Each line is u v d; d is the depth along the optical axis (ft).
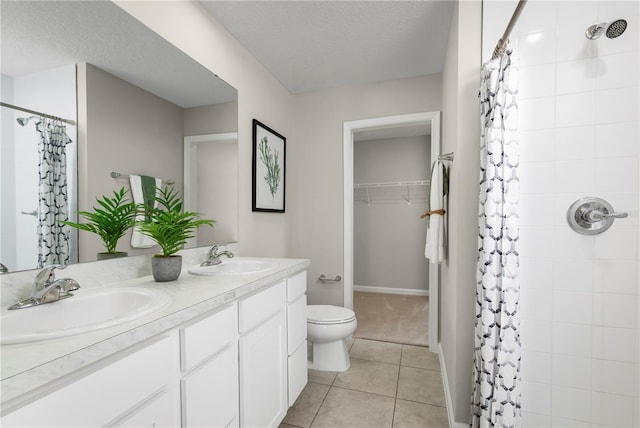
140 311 2.61
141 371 2.43
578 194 4.42
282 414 4.98
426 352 8.16
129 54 4.19
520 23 4.60
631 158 4.26
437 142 8.17
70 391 1.92
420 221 13.97
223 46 6.18
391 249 14.38
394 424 5.30
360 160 14.74
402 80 8.52
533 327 4.58
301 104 9.50
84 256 3.60
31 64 3.11
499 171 4.16
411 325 10.13
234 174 6.49
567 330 4.47
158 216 4.64
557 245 4.50
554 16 4.48
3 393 1.56
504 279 4.11
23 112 3.04
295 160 9.54
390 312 11.48
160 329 2.56
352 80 8.66
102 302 3.32
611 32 4.17
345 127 9.05
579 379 4.45
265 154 7.66
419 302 12.76
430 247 6.50
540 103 4.53
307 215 9.48
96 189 3.76
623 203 4.28
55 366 1.79
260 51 7.11
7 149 2.92
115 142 3.99
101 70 3.81
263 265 5.61
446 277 6.63
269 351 4.57
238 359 3.84
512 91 4.08
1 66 2.88
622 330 4.31
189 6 5.27
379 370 7.20
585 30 4.38
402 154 14.15
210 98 5.78
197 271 4.64
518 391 4.14
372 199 14.62
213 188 5.87
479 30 4.95
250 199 7.08
